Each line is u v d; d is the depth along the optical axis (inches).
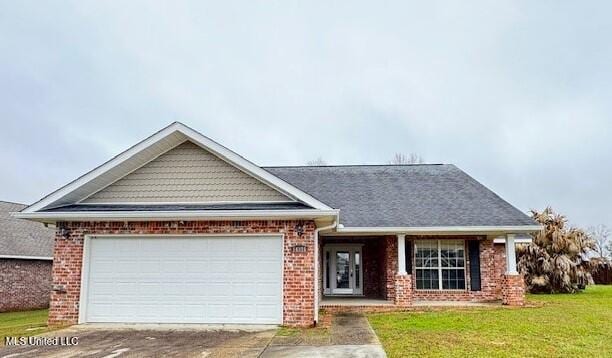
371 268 752.3
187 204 476.7
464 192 718.5
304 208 446.6
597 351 321.1
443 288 679.7
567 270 908.0
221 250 458.0
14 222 932.0
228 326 433.7
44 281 888.3
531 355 307.1
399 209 664.4
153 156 487.5
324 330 414.9
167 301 453.4
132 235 462.9
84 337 382.6
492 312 553.0
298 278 445.7
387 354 309.4
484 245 683.4
